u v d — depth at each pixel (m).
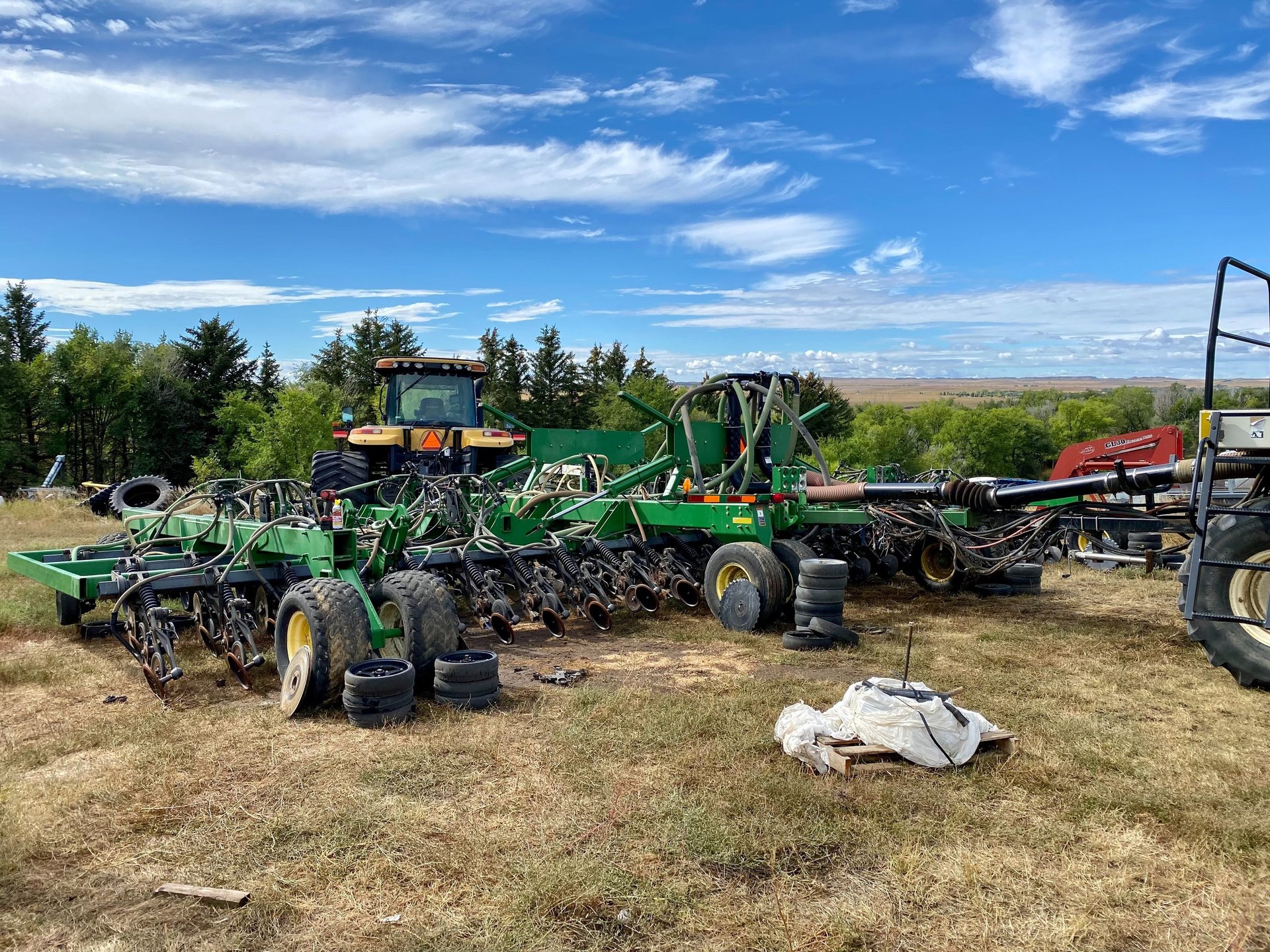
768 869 3.29
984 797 3.87
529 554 7.65
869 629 7.58
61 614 7.37
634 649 6.81
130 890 3.12
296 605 5.37
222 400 47.84
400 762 4.24
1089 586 10.05
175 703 5.36
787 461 9.33
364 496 10.76
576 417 52.78
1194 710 5.22
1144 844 3.46
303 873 3.23
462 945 2.78
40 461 45.47
